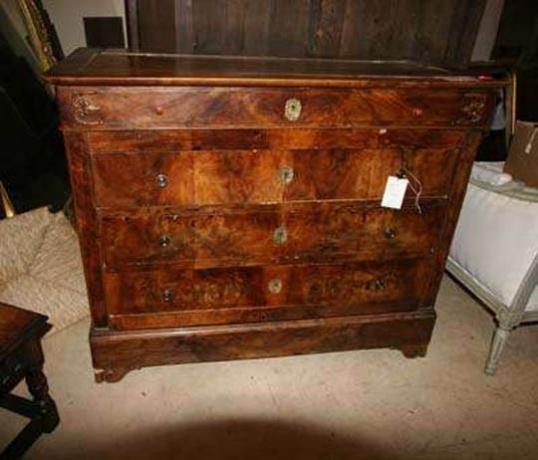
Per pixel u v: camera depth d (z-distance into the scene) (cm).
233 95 114
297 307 154
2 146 199
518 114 219
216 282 143
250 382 160
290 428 144
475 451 139
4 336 108
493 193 163
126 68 119
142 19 164
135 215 127
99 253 130
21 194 205
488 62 209
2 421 141
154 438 137
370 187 136
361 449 138
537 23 223
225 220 133
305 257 144
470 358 178
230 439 139
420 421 149
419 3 175
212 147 121
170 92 111
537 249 146
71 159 115
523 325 199
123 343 144
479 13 179
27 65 214
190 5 158
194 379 160
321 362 171
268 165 127
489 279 167
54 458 129
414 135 130
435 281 159
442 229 149
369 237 145
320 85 116
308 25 171
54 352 168
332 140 127
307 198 134
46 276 177
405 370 170
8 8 205
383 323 161
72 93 106
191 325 149
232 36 168
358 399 156
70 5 207
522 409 155
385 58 181
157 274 137
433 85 121
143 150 118
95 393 151
